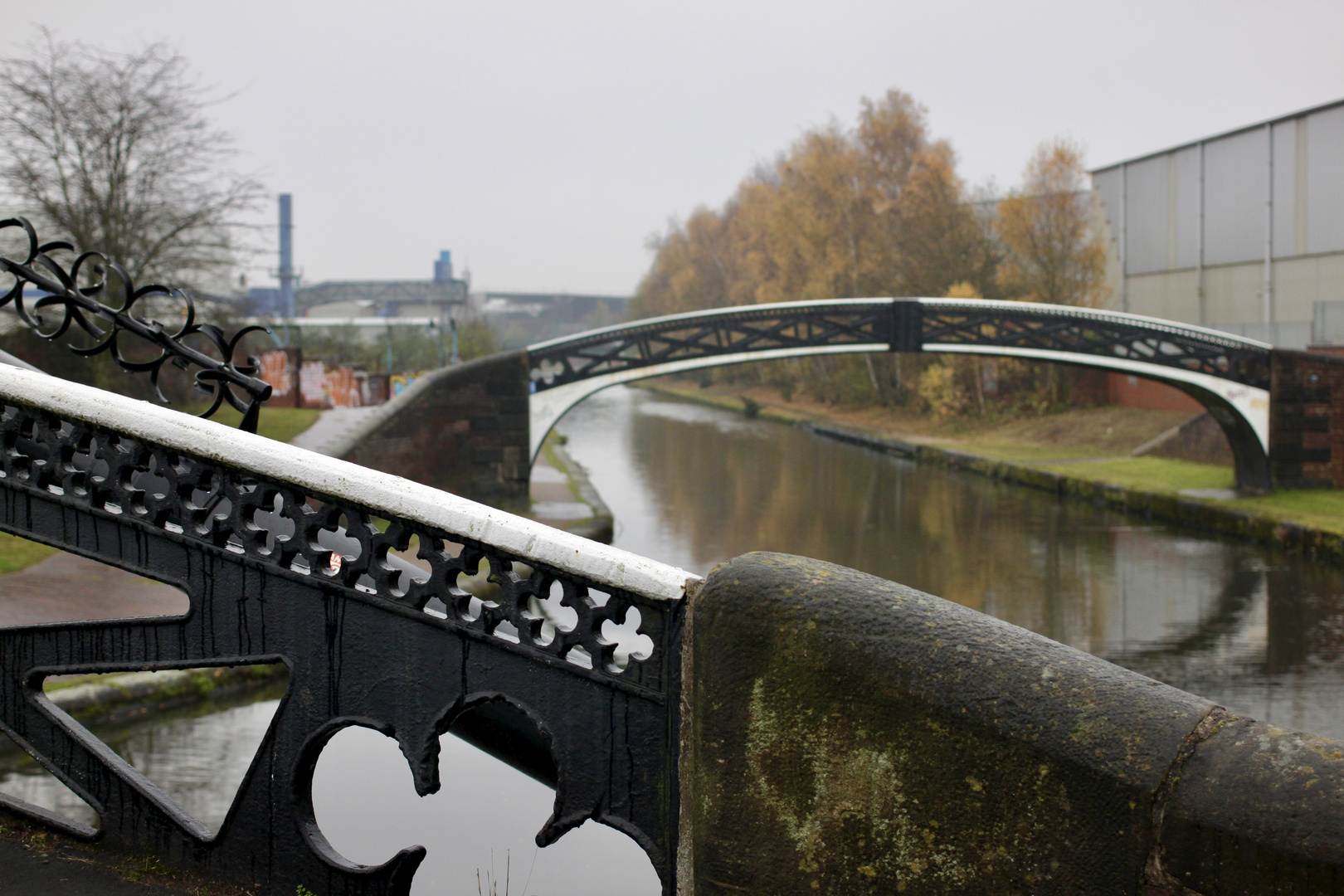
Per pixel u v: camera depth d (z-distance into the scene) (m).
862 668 1.92
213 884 2.47
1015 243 39.47
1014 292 40.41
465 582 12.57
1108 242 45.66
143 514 2.49
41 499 2.59
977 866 1.87
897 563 19.53
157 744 8.09
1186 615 16.05
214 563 2.44
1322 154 34.62
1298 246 35.66
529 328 185.38
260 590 2.41
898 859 1.93
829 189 50.44
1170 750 1.74
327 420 28.86
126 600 9.98
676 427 53.44
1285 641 14.64
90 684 8.54
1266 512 21.67
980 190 46.97
